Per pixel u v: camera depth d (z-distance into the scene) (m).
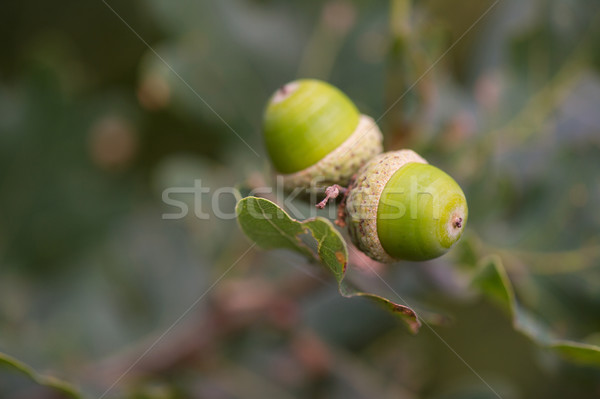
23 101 0.29
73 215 0.29
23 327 0.28
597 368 0.26
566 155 0.28
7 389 0.27
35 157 0.29
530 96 0.28
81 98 0.29
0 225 0.29
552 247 0.27
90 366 0.28
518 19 0.28
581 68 0.28
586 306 0.27
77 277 0.29
